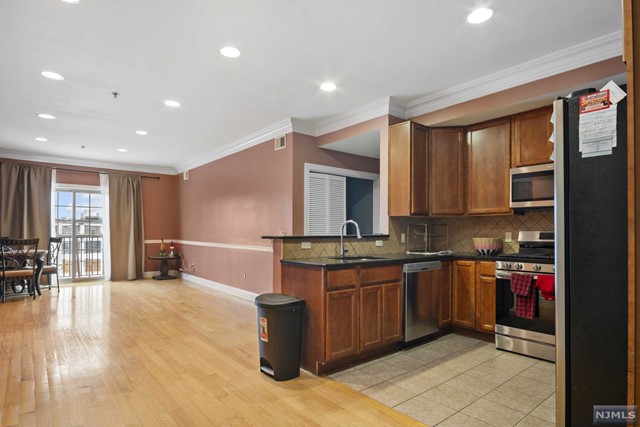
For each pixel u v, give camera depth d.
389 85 3.60
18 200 6.53
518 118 3.53
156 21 2.47
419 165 3.90
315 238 3.35
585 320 1.51
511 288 3.21
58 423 2.08
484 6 2.31
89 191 7.46
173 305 5.21
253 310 4.91
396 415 2.17
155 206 8.12
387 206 4.01
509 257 3.30
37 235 6.66
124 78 3.42
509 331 3.25
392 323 3.18
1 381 2.63
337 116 4.58
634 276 1.03
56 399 2.36
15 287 6.06
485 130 3.79
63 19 2.43
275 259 3.23
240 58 3.03
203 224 7.06
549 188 3.24
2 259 5.32
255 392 2.48
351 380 2.67
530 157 3.42
